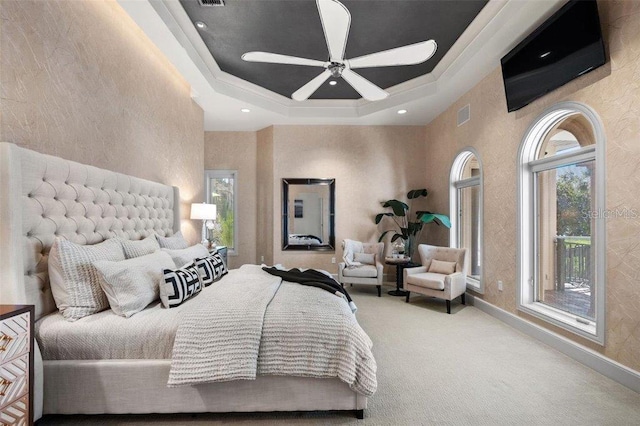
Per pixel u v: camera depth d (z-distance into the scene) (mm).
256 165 6172
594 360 2420
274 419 1841
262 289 2311
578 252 2865
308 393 1816
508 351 2773
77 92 2342
